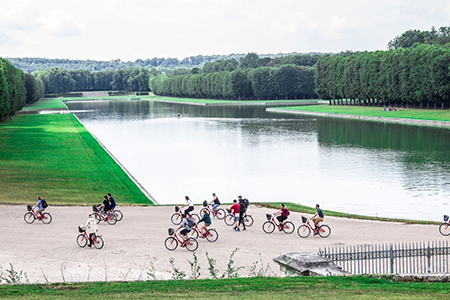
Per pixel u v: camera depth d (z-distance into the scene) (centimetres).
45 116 18125
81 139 10838
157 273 2850
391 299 1891
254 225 4088
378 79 18000
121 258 3148
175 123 15525
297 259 2464
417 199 5366
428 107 16688
